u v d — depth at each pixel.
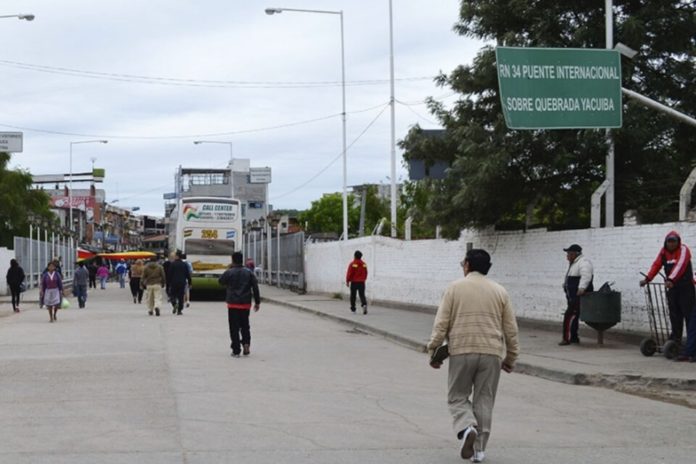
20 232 60.28
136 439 9.03
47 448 8.58
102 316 29.28
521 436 9.38
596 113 16.81
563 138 19.36
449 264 26.66
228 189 105.19
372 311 29.30
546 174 20.38
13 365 15.42
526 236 21.69
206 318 28.14
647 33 19.17
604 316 16.31
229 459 8.13
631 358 14.96
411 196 48.34
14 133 32.19
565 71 16.77
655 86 19.47
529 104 16.59
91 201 127.00
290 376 14.11
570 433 9.57
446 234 22.78
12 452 8.39
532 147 19.44
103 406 11.06
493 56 20.31
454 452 8.51
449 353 8.19
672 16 19.09
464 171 20.09
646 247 16.84
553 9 20.12
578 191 20.84
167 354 17.22
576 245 17.06
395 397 12.01
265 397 11.87
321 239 59.03
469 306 8.12
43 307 35.03
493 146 19.58
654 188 19.94
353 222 84.38
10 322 26.77
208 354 17.30
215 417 10.32
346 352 18.11
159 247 140.12
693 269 15.41
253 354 17.42
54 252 58.16
